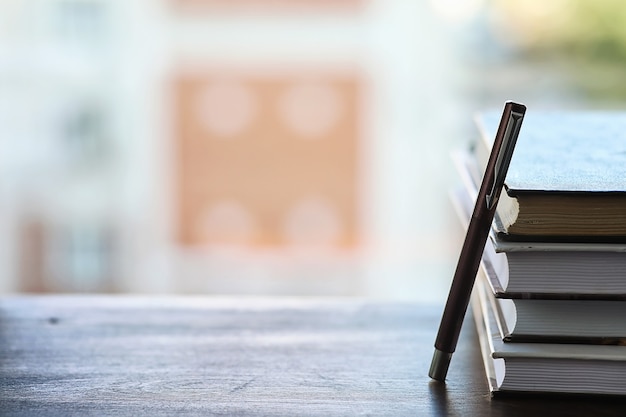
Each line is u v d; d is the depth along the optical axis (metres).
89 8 2.22
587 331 0.45
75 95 2.25
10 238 2.27
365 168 2.24
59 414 0.45
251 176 2.27
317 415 0.45
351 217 2.28
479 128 0.57
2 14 2.19
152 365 0.53
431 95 2.20
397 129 2.23
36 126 2.24
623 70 2.02
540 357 0.45
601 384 0.46
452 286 0.48
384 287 2.26
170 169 2.28
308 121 2.26
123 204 2.31
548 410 0.46
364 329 0.60
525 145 0.56
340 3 2.18
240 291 2.29
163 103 2.26
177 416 0.45
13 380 0.50
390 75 2.21
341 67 2.20
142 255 2.30
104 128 2.28
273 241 2.29
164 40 2.23
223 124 2.27
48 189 2.26
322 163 2.26
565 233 0.43
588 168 0.48
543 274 0.44
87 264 2.31
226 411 0.46
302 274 2.29
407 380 0.50
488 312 0.51
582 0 2.03
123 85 2.26
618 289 0.44
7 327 0.59
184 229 2.32
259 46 2.20
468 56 2.16
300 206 2.29
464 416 0.45
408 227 2.26
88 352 0.55
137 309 0.64
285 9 2.19
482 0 2.11
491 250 0.50
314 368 0.52
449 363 0.50
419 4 2.17
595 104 2.03
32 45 2.21
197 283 2.34
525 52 2.09
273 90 2.23
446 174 2.22
